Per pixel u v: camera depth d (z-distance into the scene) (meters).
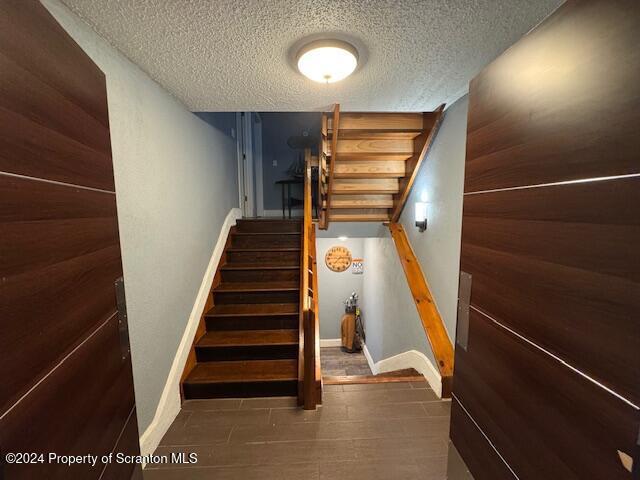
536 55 0.73
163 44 1.27
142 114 1.52
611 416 0.55
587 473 0.60
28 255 0.60
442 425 1.76
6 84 0.55
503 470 0.88
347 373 4.66
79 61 0.82
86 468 0.78
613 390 0.54
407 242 3.01
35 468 0.59
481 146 0.99
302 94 1.84
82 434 0.77
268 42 1.26
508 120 0.85
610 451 0.55
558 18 0.66
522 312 0.80
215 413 1.88
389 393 2.07
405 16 1.11
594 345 0.58
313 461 1.51
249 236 3.45
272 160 5.78
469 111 1.07
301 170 5.43
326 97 1.89
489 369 0.96
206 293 2.59
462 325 1.13
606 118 0.55
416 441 1.64
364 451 1.57
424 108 2.13
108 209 0.97
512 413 0.84
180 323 2.02
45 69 0.67
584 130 0.60
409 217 2.97
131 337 1.40
